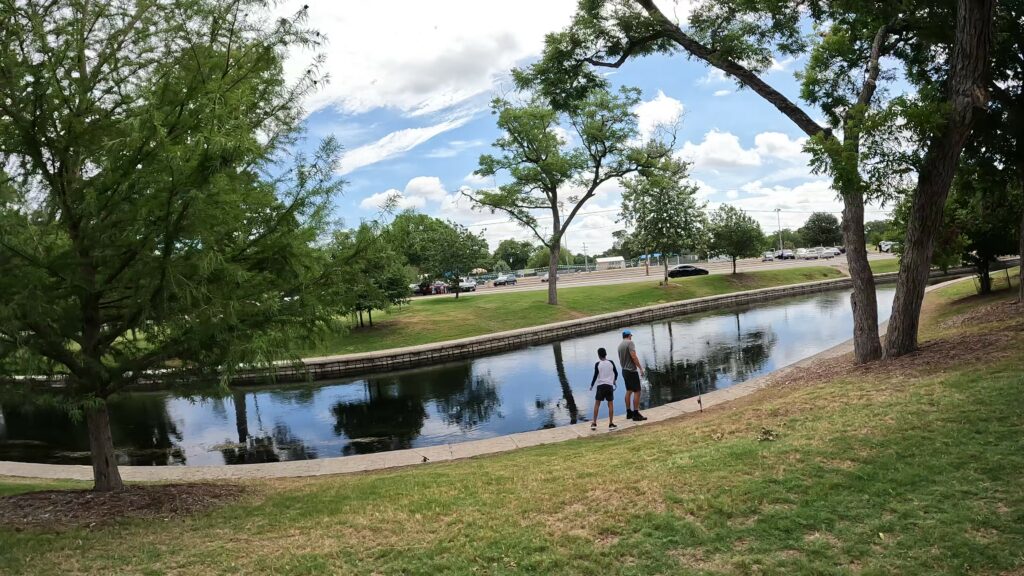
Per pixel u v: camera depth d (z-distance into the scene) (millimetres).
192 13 6730
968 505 5254
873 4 12117
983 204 19688
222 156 6109
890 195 11016
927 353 11062
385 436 15781
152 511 7332
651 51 15578
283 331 7441
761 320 34312
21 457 15320
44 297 5883
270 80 7715
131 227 6227
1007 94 12680
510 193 39281
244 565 5445
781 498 5848
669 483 6559
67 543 6117
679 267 64250
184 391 7562
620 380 20766
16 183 6512
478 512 6445
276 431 17109
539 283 70312
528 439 12367
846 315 33125
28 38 6258
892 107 9969
